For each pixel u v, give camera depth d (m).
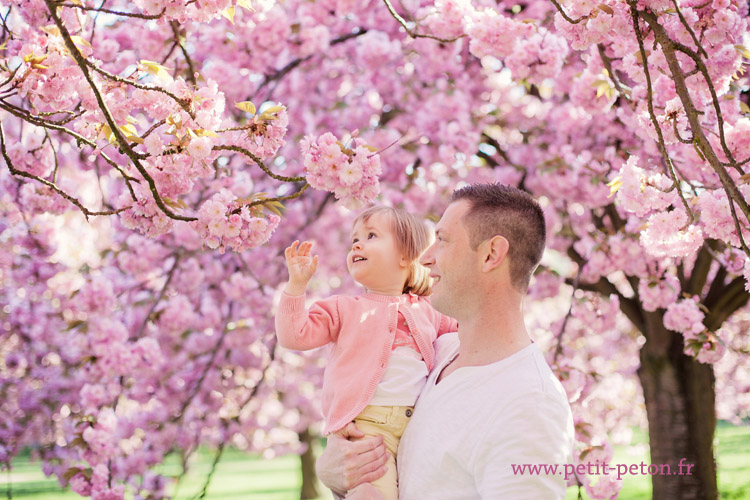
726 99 3.40
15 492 12.96
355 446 1.99
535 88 6.94
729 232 2.59
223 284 6.57
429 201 6.64
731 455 12.93
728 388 9.87
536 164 6.52
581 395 5.91
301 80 6.64
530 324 8.47
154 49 5.40
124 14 2.15
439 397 1.92
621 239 5.77
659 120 2.76
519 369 1.82
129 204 2.51
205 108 2.38
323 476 2.04
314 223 7.54
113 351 5.31
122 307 6.52
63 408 7.75
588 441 4.87
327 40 6.07
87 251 7.52
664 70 2.77
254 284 6.53
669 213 2.81
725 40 2.63
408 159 6.64
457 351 2.12
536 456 1.67
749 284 2.56
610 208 6.44
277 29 5.75
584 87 4.86
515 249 1.92
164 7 2.23
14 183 5.74
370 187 2.30
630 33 2.66
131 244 6.29
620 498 9.48
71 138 5.77
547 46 4.54
